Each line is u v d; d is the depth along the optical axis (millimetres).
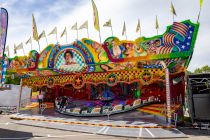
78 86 20906
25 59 24719
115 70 19125
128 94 22516
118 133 13938
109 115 19969
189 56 16891
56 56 22547
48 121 18734
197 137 13375
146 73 17750
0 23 12672
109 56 19766
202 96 20031
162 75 17125
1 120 20312
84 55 20859
